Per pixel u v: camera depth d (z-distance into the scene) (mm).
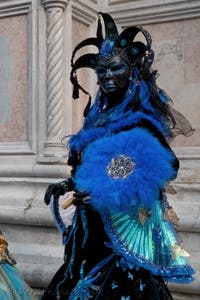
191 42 4922
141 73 2547
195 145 4797
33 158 4910
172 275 2379
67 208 2576
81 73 5102
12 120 5102
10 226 4617
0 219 4602
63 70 4852
